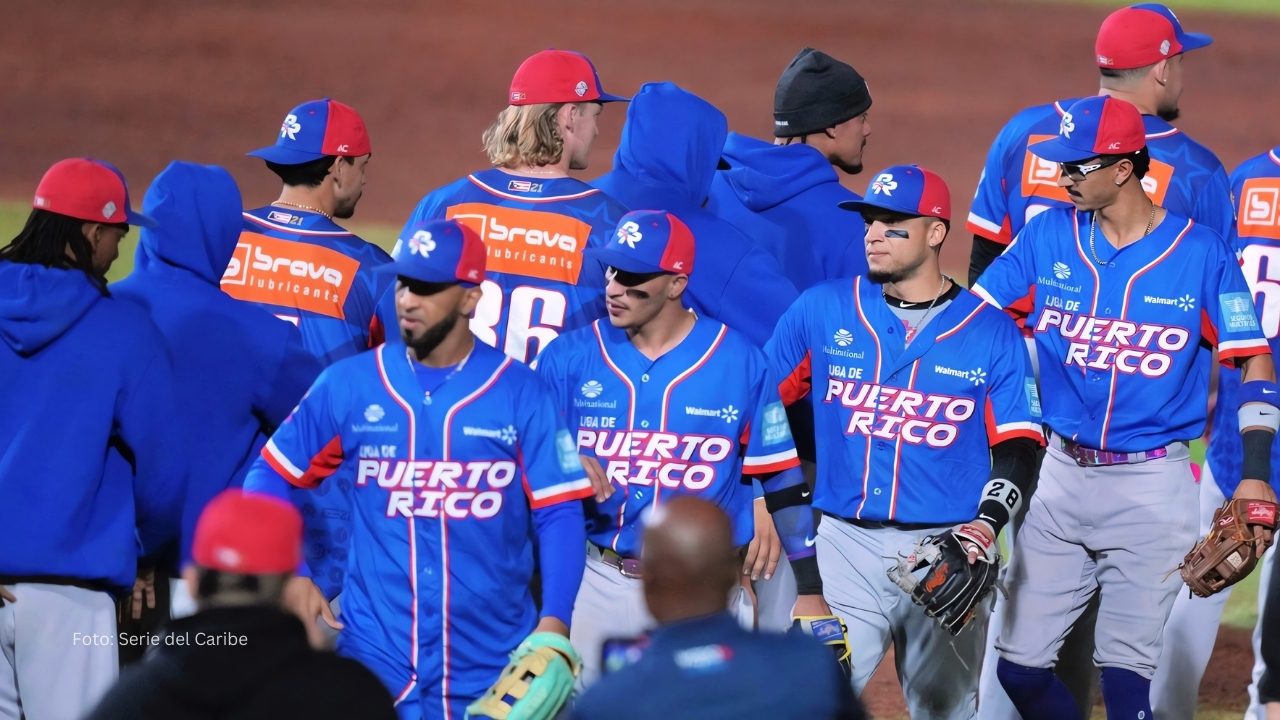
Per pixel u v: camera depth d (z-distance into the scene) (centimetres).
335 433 1845
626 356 2011
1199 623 2419
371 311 2211
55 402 1869
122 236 1966
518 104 2217
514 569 1850
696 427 1991
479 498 1808
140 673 1317
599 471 1978
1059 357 2264
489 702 1667
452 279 1758
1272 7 9662
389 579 1828
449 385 1811
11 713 1925
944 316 2112
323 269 2175
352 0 8994
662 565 1359
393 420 1808
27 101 7200
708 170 2334
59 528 1856
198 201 2066
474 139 7162
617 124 7269
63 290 1859
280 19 8569
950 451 2117
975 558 1988
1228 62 8594
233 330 2066
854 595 2172
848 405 2147
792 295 2286
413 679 1838
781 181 2459
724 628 1348
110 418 1889
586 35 8662
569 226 2162
